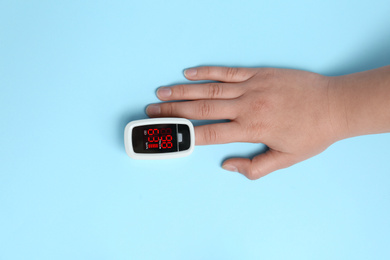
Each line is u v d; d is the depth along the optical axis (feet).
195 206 1.60
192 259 1.60
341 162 1.64
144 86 1.59
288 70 1.58
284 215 1.63
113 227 1.57
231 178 1.61
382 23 1.65
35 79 1.57
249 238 1.62
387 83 1.46
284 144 1.52
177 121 1.48
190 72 1.57
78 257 1.56
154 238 1.58
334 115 1.50
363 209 1.65
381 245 1.66
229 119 1.55
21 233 1.55
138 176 1.58
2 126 1.55
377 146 1.65
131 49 1.59
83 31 1.58
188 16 1.61
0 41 1.56
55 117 1.57
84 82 1.58
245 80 1.57
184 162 1.59
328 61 1.64
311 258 1.64
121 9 1.59
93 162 1.57
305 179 1.63
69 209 1.56
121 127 1.58
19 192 1.55
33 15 1.57
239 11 1.63
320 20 1.65
